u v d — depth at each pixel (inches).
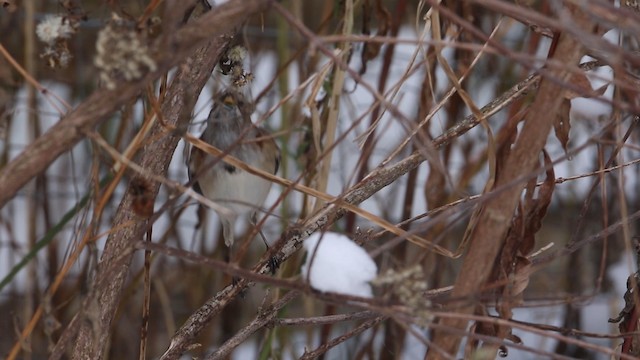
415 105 347.9
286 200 293.3
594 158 338.0
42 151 148.2
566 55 158.9
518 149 162.6
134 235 179.5
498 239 163.6
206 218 339.9
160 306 355.6
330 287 161.9
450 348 167.8
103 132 326.0
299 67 318.0
